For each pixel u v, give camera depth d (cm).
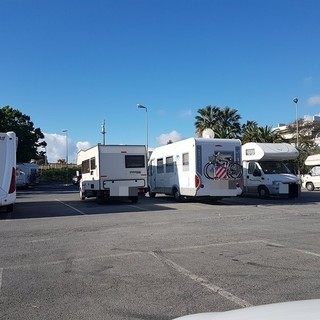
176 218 1381
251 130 4441
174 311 495
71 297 553
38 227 1212
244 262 730
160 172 2316
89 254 820
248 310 267
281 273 655
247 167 2366
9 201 1495
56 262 756
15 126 5072
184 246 884
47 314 490
